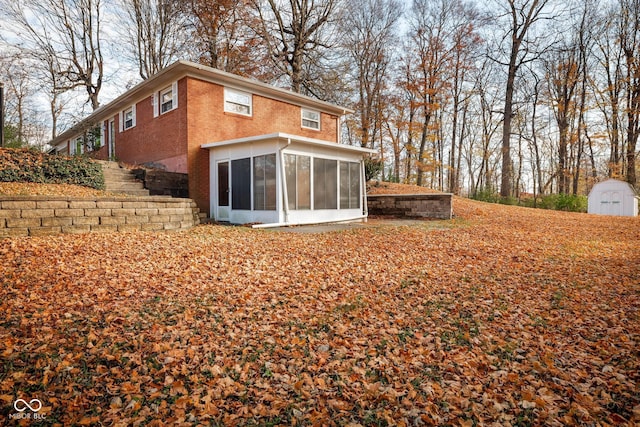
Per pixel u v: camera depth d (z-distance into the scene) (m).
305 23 24.17
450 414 2.43
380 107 29.73
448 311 4.35
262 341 3.47
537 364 3.03
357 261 6.63
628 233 10.90
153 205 8.94
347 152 13.34
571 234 10.69
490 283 5.46
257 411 2.45
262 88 14.89
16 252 5.65
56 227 7.29
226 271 5.65
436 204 14.85
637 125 24.70
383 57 29.08
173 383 2.71
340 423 2.34
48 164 9.87
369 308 4.38
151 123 14.66
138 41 24.70
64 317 3.71
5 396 2.43
